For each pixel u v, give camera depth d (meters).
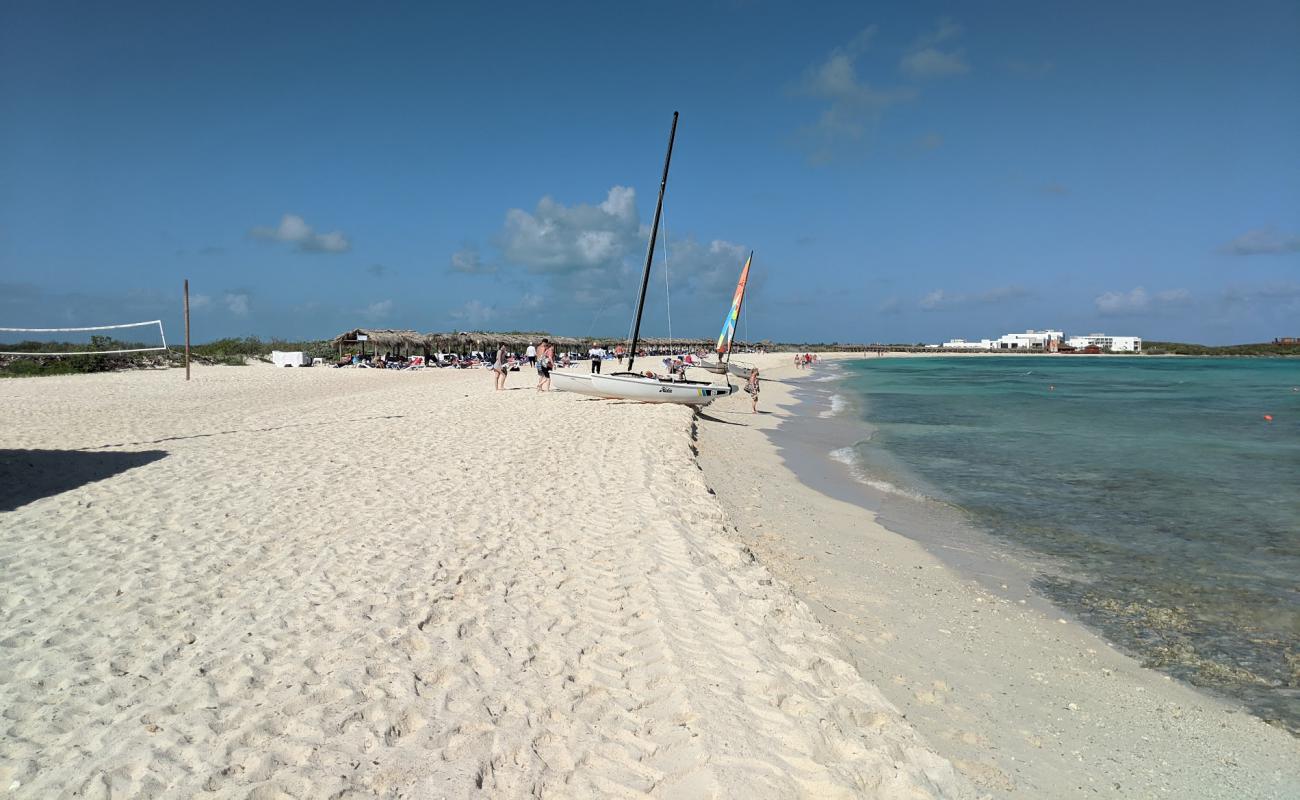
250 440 12.85
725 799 3.38
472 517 8.09
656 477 10.47
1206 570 8.20
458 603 5.64
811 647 5.21
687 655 4.89
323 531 7.38
